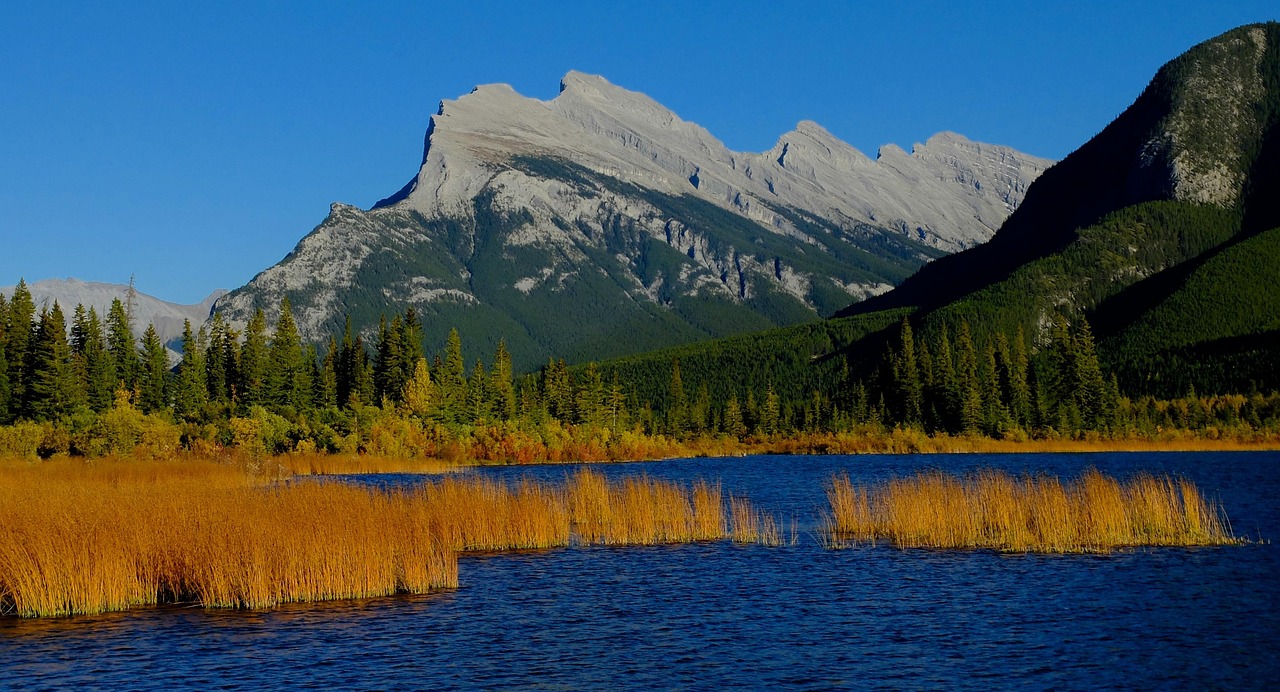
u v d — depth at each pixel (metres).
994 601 32.47
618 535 46.28
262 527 33.34
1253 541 42.94
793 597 33.50
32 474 62.78
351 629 29.17
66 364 118.44
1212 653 26.33
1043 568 37.78
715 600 33.12
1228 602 31.61
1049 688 23.73
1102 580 35.28
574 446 131.75
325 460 99.44
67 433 88.06
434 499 44.91
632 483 50.84
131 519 34.00
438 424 133.00
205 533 33.34
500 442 124.56
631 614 31.25
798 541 45.72
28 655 26.36
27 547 31.30
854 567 38.78
